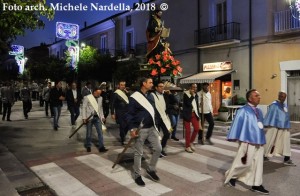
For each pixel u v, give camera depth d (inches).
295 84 606.9
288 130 279.4
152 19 379.9
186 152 322.3
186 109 323.0
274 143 280.2
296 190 211.9
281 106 280.7
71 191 212.8
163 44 376.8
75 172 254.1
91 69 1027.3
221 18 746.2
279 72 622.2
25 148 346.3
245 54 682.8
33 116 668.7
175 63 346.6
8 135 431.5
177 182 227.9
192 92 327.0
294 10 593.6
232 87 706.2
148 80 228.4
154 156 230.2
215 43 719.7
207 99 374.6
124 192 209.2
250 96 213.9
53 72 1280.8
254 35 662.5
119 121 347.9
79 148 344.5
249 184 208.5
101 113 333.1
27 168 268.2
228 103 688.4
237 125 210.8
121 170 258.1
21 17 323.6
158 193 206.4
